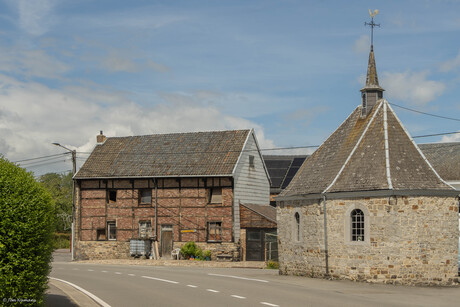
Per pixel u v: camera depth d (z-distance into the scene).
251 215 41.38
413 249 23.39
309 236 26.27
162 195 43.28
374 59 28.11
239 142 43.47
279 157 55.91
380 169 24.36
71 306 16.20
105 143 47.84
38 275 12.60
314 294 18.98
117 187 44.69
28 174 12.91
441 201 23.92
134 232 43.84
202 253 41.44
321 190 25.56
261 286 21.47
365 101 27.69
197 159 43.12
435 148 40.44
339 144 27.66
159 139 46.53
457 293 20.48
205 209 41.97
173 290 20.19
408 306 16.34
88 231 45.25
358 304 16.53
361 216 24.30
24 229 12.13
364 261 23.89
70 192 87.31
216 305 16.27
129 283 22.86
